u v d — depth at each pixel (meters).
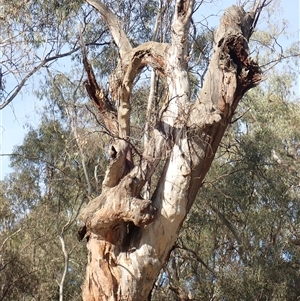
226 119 9.23
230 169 17.45
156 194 9.27
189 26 9.95
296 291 16.75
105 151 15.10
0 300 18.95
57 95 18.50
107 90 10.02
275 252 16.86
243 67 9.19
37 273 19.88
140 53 9.91
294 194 18.11
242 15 9.43
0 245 19.67
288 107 20.19
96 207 9.03
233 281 16.30
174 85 9.60
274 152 18.16
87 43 16.64
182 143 9.13
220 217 17.73
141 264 9.07
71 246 20.52
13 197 20.52
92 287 9.19
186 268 18.98
